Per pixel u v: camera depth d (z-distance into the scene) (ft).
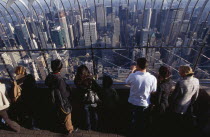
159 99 8.31
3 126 11.17
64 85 8.87
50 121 11.44
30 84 9.79
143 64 8.07
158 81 8.59
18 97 10.18
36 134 10.59
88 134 10.50
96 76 12.92
